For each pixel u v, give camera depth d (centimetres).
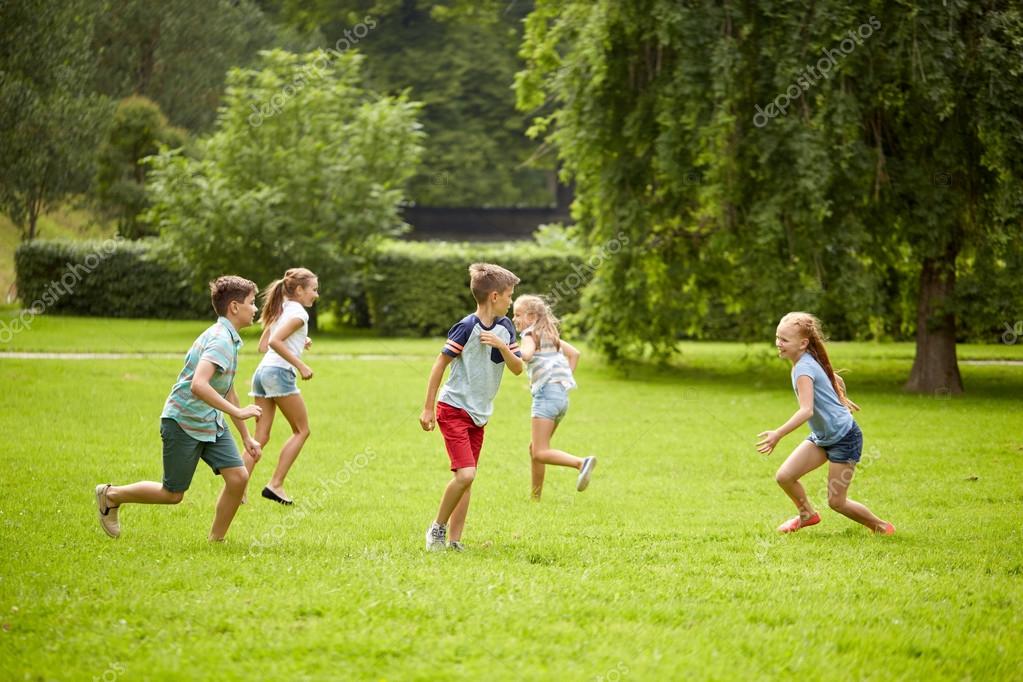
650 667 618
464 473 915
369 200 3881
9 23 4178
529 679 597
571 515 1126
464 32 6394
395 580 783
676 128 2373
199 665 611
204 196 3650
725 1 2345
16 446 1467
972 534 1028
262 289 3791
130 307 4253
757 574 846
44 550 884
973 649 673
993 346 3541
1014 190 2228
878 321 2470
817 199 2238
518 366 931
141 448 1502
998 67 2211
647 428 1842
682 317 2645
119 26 5616
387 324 4006
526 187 7388
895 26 2245
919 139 2344
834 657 651
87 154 4462
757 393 2367
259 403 1172
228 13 6053
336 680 592
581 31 2550
